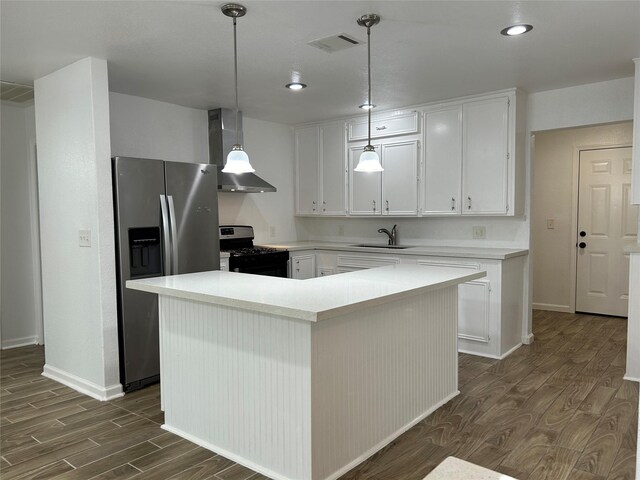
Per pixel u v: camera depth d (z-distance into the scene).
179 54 3.12
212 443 2.54
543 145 5.80
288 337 2.14
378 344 2.47
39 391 3.39
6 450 2.53
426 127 4.61
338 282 2.59
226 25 2.65
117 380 3.30
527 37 2.88
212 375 2.50
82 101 3.21
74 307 3.42
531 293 4.53
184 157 4.67
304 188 5.66
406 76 3.69
